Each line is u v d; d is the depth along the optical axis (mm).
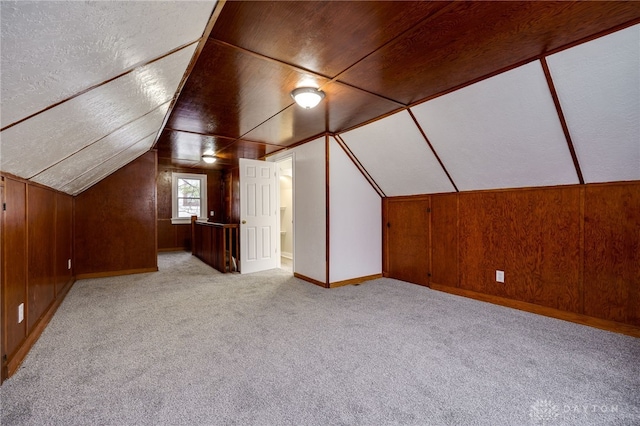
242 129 3746
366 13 1556
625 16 1575
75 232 4332
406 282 4219
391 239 4457
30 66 939
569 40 1813
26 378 1786
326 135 3939
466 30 1714
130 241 4746
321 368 1915
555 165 2635
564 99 2133
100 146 2555
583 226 2639
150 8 990
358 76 2299
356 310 3025
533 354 2084
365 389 1694
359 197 4293
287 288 3898
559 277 2787
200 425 1409
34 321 2359
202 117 3219
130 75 1476
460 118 2750
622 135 2135
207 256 5734
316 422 1434
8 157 1642
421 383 1750
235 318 2799
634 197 2371
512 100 2348
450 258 3686
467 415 1479
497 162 2947
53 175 2582
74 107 1470
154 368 1909
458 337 2371
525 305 3014
